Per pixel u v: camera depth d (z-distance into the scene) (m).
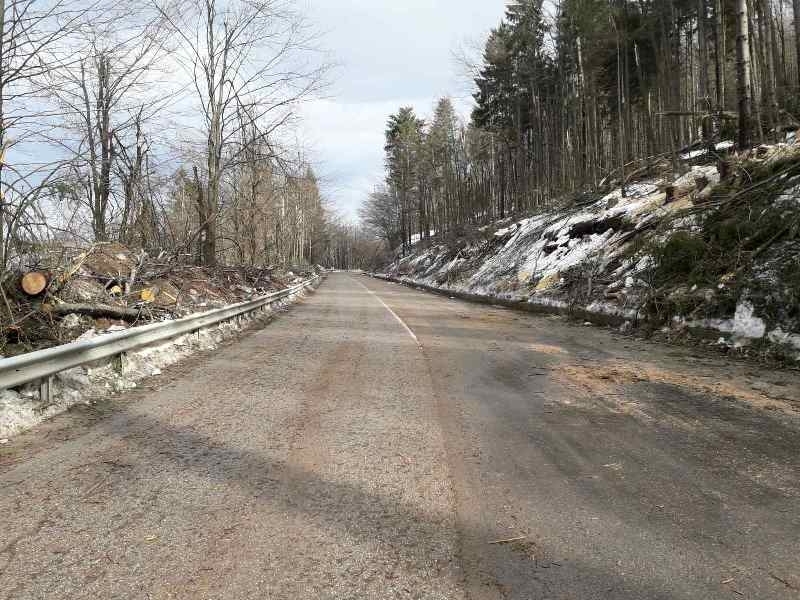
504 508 3.67
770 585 2.80
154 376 7.70
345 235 142.25
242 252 24.44
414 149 65.44
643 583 2.82
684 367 8.22
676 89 30.44
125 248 12.95
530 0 32.09
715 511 3.64
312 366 8.50
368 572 2.90
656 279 12.37
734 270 10.14
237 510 3.59
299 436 5.10
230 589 2.73
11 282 8.09
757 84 20.84
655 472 4.30
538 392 6.89
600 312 13.98
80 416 5.66
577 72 30.66
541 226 25.42
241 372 8.00
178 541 3.19
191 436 5.06
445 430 5.34
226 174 20.73
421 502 3.74
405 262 60.88
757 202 11.06
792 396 6.46
